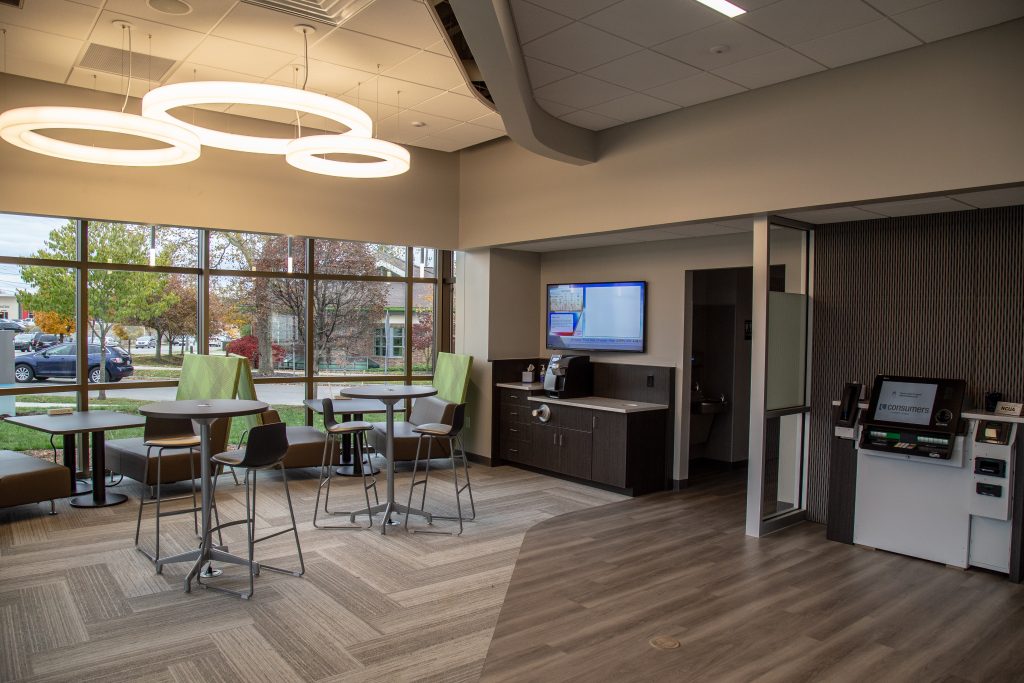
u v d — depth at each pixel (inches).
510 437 304.8
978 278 189.6
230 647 130.8
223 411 158.9
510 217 286.7
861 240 213.3
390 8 165.9
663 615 147.7
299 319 303.9
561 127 227.8
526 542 197.9
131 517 216.2
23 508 224.8
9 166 217.8
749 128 197.8
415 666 124.2
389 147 189.8
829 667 125.3
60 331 252.2
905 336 203.8
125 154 184.5
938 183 159.9
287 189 272.5
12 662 124.0
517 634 137.9
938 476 181.9
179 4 164.9
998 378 186.1
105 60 202.4
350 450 302.2
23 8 167.2
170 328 274.4
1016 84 148.4
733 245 248.7
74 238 252.5
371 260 320.2
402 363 332.2
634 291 280.7
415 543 195.5
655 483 261.1
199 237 278.2
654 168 224.2
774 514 217.5
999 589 164.2
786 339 215.9
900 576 172.6
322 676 120.3
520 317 320.2
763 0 142.2
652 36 161.8
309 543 193.9
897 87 167.0
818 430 223.5
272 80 219.1
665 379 267.0
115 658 125.9
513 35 154.7
